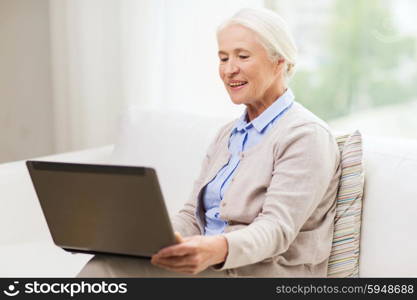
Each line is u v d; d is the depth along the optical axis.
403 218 1.65
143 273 1.54
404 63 3.25
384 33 3.24
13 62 3.55
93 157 2.54
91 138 3.20
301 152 1.57
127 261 1.54
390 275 1.65
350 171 1.70
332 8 3.27
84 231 1.47
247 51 1.66
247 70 1.66
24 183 2.27
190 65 2.85
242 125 1.79
